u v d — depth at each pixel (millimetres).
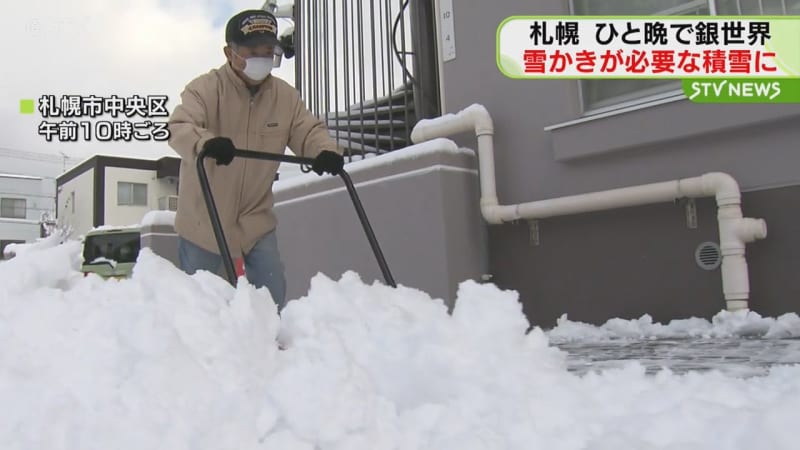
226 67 2578
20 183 32531
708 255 3607
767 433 1165
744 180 3504
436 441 1190
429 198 4254
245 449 1119
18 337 1316
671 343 3064
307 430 1175
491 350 1565
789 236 3371
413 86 5387
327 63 5578
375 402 1279
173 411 1147
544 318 4207
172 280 1492
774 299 3406
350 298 1723
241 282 1630
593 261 4027
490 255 4465
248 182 2598
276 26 2561
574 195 4055
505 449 1177
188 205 2566
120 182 26344
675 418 1264
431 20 5457
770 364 2225
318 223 4934
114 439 1085
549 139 4242
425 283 4250
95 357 1226
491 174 4328
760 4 3688
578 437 1206
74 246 1776
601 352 2832
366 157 5199
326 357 1295
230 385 1260
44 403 1146
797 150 3367
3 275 1615
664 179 3754
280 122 2664
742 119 3449
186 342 1301
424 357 1477
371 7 5379
